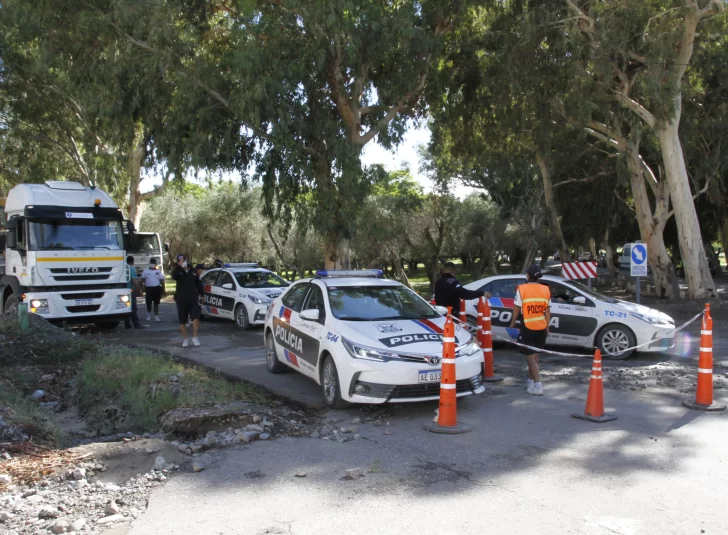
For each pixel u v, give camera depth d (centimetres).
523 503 457
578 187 3058
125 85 1706
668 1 1822
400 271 2988
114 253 1474
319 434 645
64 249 1409
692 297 2167
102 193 1523
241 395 786
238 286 1625
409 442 612
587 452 576
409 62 1780
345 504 458
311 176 1628
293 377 955
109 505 454
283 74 1540
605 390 838
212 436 630
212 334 1491
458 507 450
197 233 3500
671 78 1880
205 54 1745
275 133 1554
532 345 810
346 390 708
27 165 2906
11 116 2669
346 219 1727
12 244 1393
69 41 1700
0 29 2205
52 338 1129
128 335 1484
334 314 793
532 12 1861
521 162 2747
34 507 459
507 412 728
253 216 3450
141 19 1556
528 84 1962
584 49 1852
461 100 2272
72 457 571
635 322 1068
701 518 430
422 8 1852
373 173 1723
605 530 412
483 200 3219
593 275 1688
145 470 545
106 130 1995
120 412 758
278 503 462
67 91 2202
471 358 724
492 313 1209
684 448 586
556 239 2795
